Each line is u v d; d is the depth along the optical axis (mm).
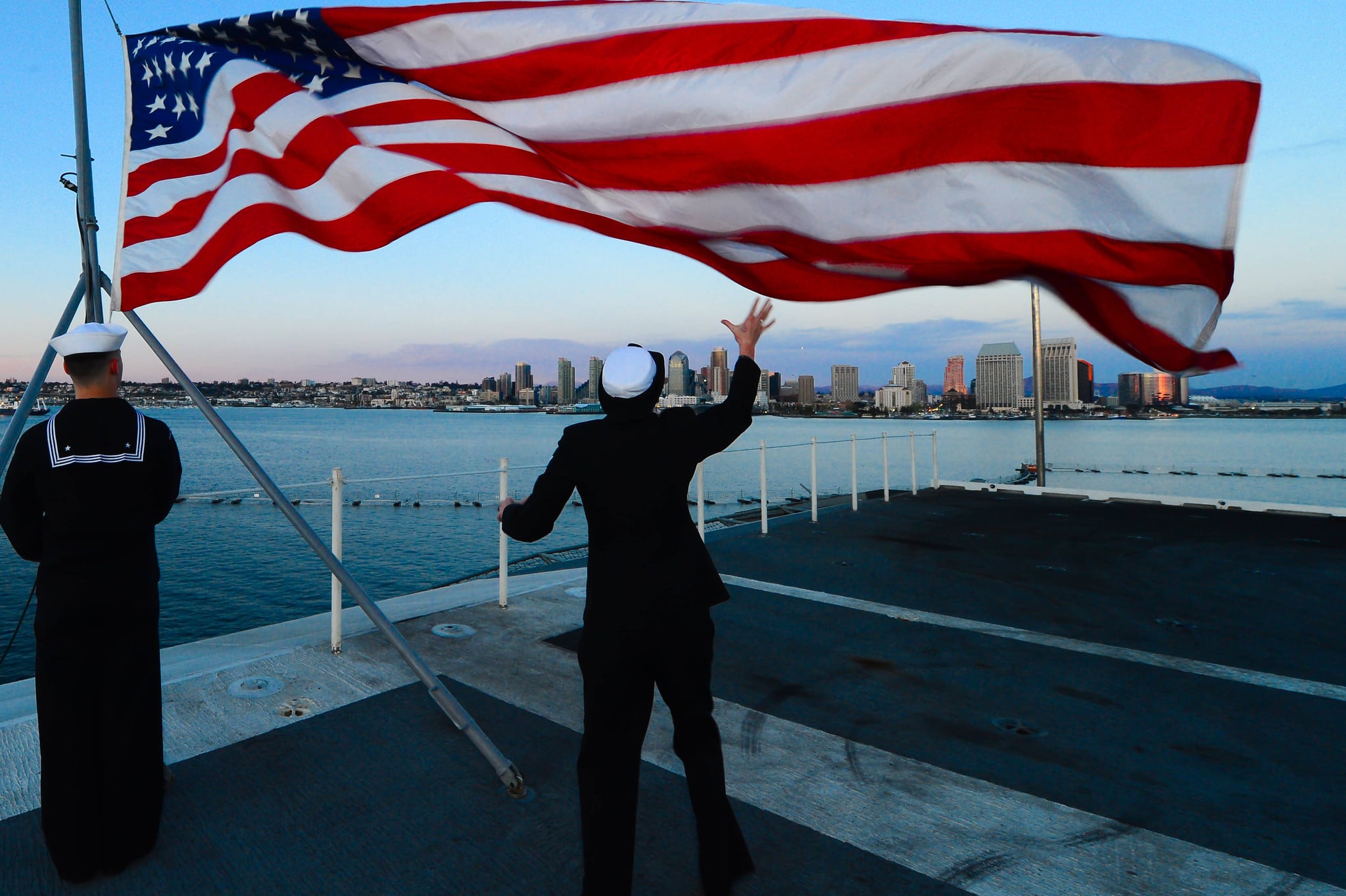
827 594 5625
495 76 2689
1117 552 7145
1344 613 5176
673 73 2418
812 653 4305
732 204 2424
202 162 3135
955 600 5469
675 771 2869
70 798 2092
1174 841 2430
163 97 3150
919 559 6828
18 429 2758
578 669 3871
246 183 3121
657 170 2520
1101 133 1899
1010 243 2043
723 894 1987
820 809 2604
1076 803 2670
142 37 3145
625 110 2502
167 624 21156
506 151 2816
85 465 2115
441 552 31875
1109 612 5188
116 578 2162
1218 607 5328
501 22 2648
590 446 2018
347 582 2865
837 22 2230
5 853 2266
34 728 3074
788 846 2373
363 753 2926
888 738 3199
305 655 3990
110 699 2172
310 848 2312
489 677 3744
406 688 3574
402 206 2963
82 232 2887
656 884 2164
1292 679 3941
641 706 1988
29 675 15930
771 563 6637
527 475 71688
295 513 2906
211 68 3129
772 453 104938
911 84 2119
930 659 4234
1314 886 2197
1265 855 2361
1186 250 1869
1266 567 6531
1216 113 1811
